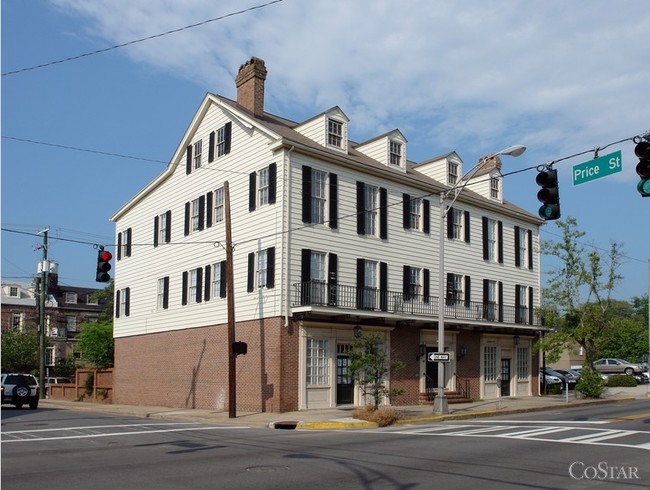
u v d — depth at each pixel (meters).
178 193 36.75
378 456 14.38
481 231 38.66
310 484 11.02
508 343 39.59
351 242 31.11
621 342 65.19
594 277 37.41
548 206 16.56
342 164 31.12
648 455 14.55
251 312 29.83
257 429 22.28
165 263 37.25
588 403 34.47
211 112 34.50
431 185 35.34
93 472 12.35
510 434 18.94
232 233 31.77
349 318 30.02
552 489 10.71
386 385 31.41
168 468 12.77
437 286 35.12
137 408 34.88
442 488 10.70
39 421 24.92
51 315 76.81
